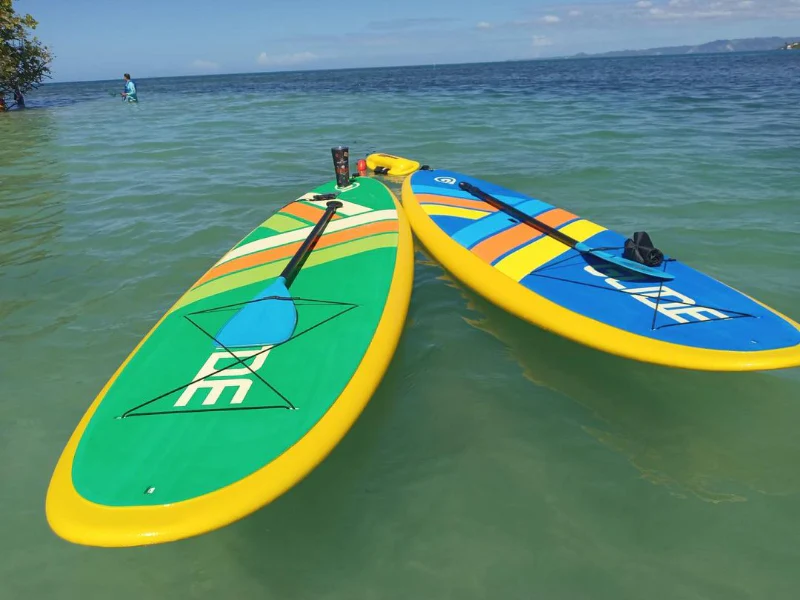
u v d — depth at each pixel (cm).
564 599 221
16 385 359
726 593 221
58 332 421
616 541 245
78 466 241
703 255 525
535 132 1241
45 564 244
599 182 785
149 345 329
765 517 254
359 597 225
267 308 345
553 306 388
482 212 564
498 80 4028
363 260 445
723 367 313
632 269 401
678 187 746
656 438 306
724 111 1498
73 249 579
